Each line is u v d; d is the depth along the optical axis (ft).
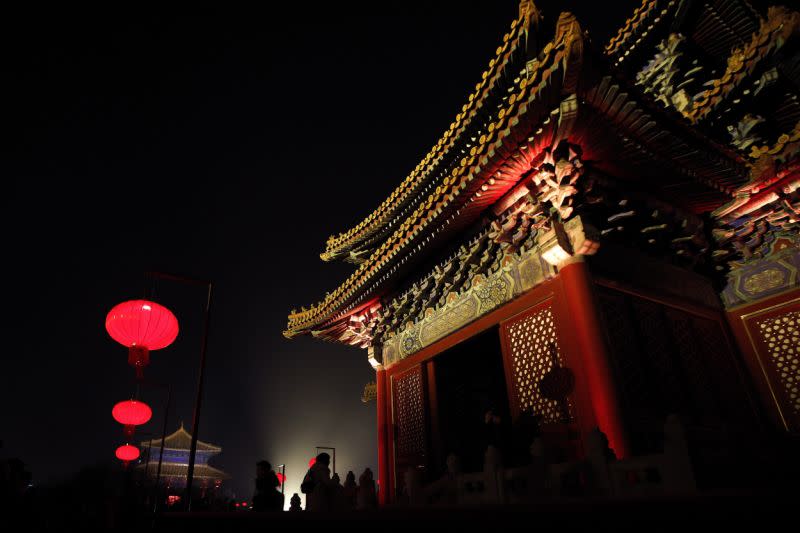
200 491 158.51
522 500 23.07
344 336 62.34
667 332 34.86
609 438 27.22
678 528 8.68
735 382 36.29
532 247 37.37
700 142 32.58
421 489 29.35
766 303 37.14
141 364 37.27
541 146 31.12
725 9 45.27
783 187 35.27
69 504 47.14
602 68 26.40
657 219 37.35
